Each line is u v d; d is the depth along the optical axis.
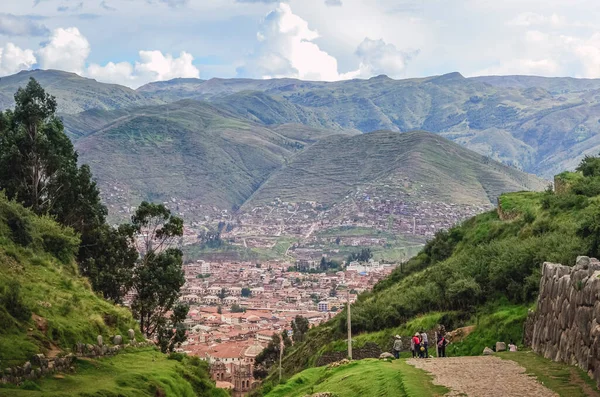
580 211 60.59
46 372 25.81
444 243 96.31
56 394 23.16
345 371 35.62
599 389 22.97
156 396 28.33
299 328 143.00
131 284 68.25
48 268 41.31
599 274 25.97
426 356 40.75
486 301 56.25
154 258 72.62
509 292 53.22
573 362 27.55
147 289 68.81
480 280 58.69
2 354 25.02
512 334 42.78
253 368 124.25
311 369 44.59
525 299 49.72
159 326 70.50
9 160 65.00
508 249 58.53
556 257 47.81
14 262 38.44
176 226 74.38
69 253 53.38
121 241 71.06
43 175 67.81
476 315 54.00
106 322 36.78
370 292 105.88
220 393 36.94
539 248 53.53
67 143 72.88
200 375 38.16
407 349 56.53
